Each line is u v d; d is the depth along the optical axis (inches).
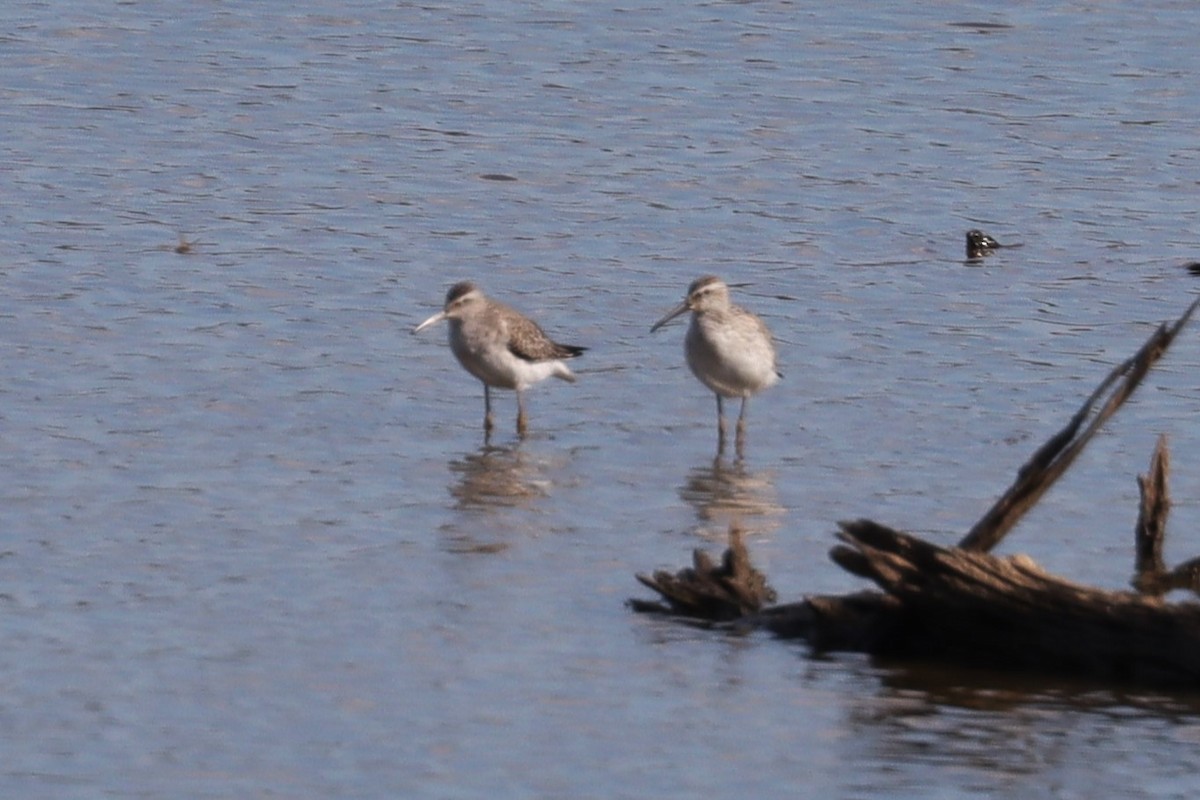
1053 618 581.3
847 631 603.5
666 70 1413.6
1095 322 976.3
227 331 933.8
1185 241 1112.2
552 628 618.8
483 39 1476.4
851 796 508.7
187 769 515.5
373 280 1019.9
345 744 532.1
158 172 1187.3
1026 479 617.3
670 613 633.0
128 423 807.1
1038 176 1221.7
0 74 1360.7
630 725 548.7
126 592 636.1
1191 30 1509.6
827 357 924.0
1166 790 514.6
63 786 504.4
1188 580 656.4
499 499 743.1
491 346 828.6
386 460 784.3
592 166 1222.3
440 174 1200.2
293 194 1157.7
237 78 1379.2
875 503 741.9
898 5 1566.2
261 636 604.4
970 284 1035.3
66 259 1027.3
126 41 1446.9
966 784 517.7
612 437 827.4
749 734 545.0
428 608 632.4
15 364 871.7
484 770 518.9
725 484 765.9
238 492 736.3
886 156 1251.8
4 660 580.1
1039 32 1504.7
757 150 1258.6
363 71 1401.3
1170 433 814.5
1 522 693.3
